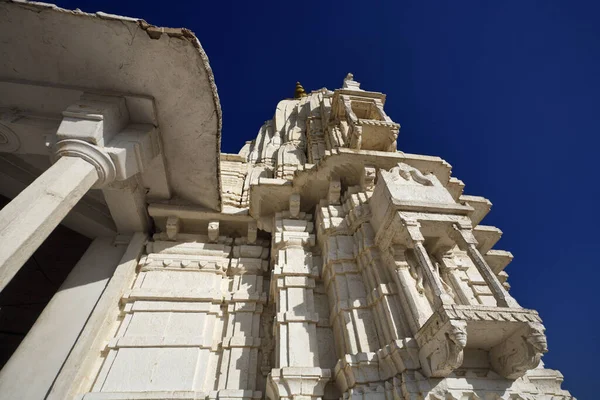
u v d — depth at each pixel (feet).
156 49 17.85
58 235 31.73
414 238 16.43
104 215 26.13
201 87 19.42
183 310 21.54
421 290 16.84
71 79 19.57
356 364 14.73
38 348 17.87
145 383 17.70
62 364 17.24
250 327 21.48
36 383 16.40
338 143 33.17
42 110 20.54
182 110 20.61
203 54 18.06
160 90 19.74
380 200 19.94
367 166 23.54
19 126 19.90
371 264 18.71
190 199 26.58
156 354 18.98
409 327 15.34
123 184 22.17
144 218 25.63
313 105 46.85
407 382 13.14
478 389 13.01
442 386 12.85
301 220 24.68
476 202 26.68
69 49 18.11
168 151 23.06
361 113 36.63
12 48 18.13
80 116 17.93
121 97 19.79
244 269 25.05
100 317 19.34
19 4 16.10
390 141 27.22
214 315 22.03
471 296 19.34
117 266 22.98
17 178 23.26
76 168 16.29
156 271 23.82
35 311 28.73
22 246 12.57
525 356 12.49
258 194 25.11
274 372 15.51
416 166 23.56
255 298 22.97
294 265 21.15
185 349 19.45
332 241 21.15
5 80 19.33
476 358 14.10
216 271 24.47
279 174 34.60
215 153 22.82
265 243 27.30
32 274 30.04
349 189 23.89
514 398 13.07
